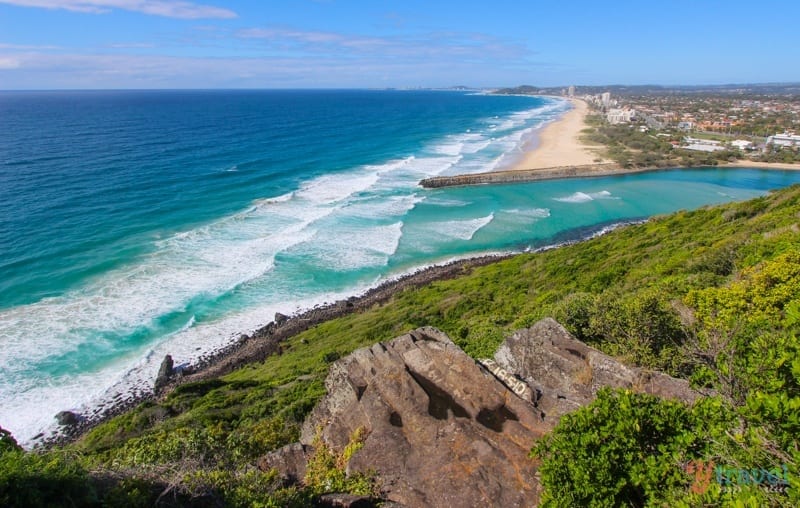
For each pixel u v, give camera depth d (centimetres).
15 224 4284
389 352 1238
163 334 2977
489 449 932
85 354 2723
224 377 2612
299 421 1559
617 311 1429
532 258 3959
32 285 3312
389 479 939
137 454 1048
